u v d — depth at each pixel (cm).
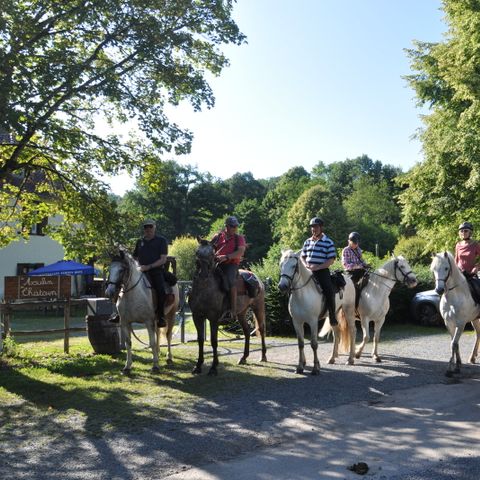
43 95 965
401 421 683
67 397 815
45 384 902
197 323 978
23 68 909
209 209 8019
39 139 1236
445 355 1229
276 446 591
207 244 960
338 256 2453
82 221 1255
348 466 528
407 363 1104
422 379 934
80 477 508
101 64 1173
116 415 714
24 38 1002
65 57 1015
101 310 1262
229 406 755
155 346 1001
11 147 1228
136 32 1079
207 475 508
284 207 7869
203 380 927
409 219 2317
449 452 565
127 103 1125
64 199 1268
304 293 970
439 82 2262
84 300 1273
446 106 2173
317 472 514
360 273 1128
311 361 1141
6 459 560
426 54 2323
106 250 1184
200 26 1186
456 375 967
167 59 1145
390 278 1112
